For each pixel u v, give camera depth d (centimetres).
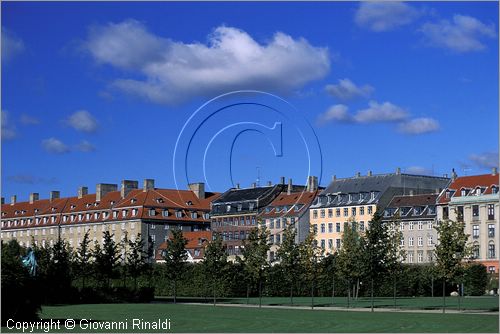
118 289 7825
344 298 8719
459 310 5969
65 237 17962
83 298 7575
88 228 17462
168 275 7956
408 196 14400
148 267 9144
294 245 7194
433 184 15212
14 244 8262
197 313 5525
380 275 6562
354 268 6475
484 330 3919
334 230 14988
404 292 9306
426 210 13850
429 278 9394
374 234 6619
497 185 12794
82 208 17812
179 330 4016
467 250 5719
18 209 19438
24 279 4256
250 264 6794
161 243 16450
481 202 12875
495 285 10488
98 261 8588
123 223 16625
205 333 3819
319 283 9275
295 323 4475
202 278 9325
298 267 7150
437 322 4491
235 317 5050
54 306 6894
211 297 9162
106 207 17200
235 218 15700
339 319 4803
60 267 7600
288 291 9325
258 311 5825
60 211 18262
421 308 6294
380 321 4603
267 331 3916
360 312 5656
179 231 8119
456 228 5675
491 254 12681
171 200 16862
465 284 9906
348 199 14962
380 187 14775
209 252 7406
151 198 16675
